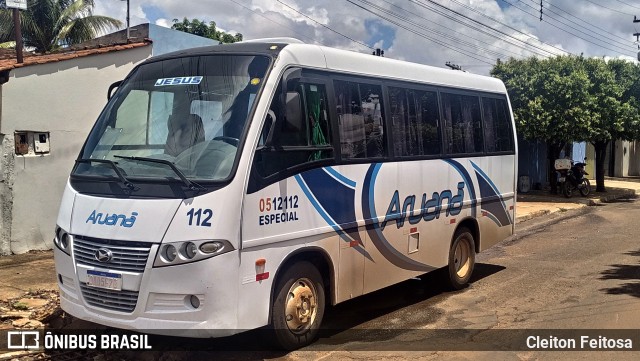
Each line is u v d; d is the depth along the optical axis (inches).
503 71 819.4
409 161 268.5
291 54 212.8
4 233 357.7
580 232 540.4
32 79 364.2
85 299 196.1
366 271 245.0
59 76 378.6
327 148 222.5
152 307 182.9
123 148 209.0
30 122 364.8
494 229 341.7
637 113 868.0
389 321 257.6
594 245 463.8
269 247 197.8
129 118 217.3
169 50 530.3
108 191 197.3
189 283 179.6
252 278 191.5
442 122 294.5
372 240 246.5
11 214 360.2
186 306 181.3
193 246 179.9
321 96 224.7
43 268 327.0
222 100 203.5
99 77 401.7
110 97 240.4
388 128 257.1
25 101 361.7
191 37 551.8
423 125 281.1
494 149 340.8
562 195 861.8
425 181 279.6
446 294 306.0
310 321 221.0
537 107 761.6
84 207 199.2
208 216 181.6
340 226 228.8
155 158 198.2
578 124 754.8
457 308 279.1
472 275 352.5
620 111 818.2
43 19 851.4
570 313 268.4
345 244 232.2
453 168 301.4
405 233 266.7
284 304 207.8
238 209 186.4
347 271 234.4
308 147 213.6
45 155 375.2
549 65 802.8
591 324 251.1
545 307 279.3
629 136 882.1
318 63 224.4
